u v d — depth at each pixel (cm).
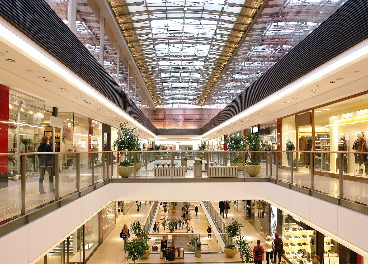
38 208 512
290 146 1572
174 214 2895
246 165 1108
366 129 927
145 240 1353
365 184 534
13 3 497
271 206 1523
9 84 891
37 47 607
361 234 532
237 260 1329
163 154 1093
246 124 2447
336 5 810
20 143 1019
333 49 716
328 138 1168
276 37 1371
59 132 1361
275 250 1205
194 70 2423
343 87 936
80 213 707
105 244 1581
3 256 395
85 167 788
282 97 1153
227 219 1995
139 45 1830
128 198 1071
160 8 1350
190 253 1450
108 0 1271
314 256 1062
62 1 835
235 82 2370
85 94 1061
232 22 1445
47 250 523
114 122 2095
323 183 691
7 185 427
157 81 2867
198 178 1088
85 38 1066
